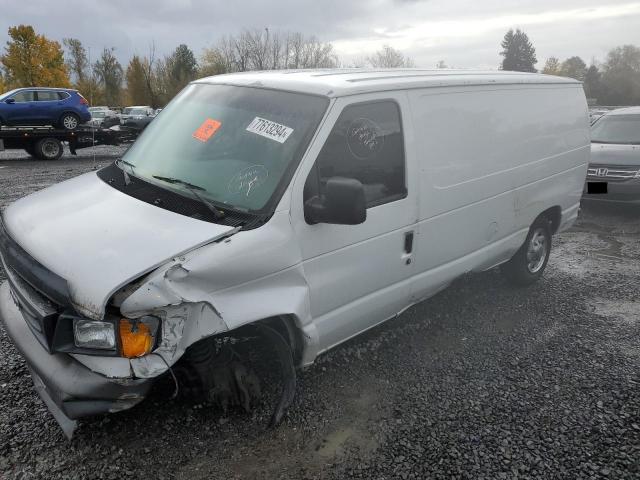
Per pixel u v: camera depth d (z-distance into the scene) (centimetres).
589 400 370
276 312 302
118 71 6612
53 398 271
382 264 366
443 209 406
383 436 326
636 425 343
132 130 1856
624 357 430
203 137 354
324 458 307
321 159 322
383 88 359
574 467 306
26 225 312
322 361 402
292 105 340
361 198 292
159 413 330
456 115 413
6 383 361
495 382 388
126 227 286
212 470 293
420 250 395
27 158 1872
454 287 563
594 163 913
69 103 1856
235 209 301
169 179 332
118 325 253
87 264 260
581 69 9319
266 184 310
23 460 292
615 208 966
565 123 553
